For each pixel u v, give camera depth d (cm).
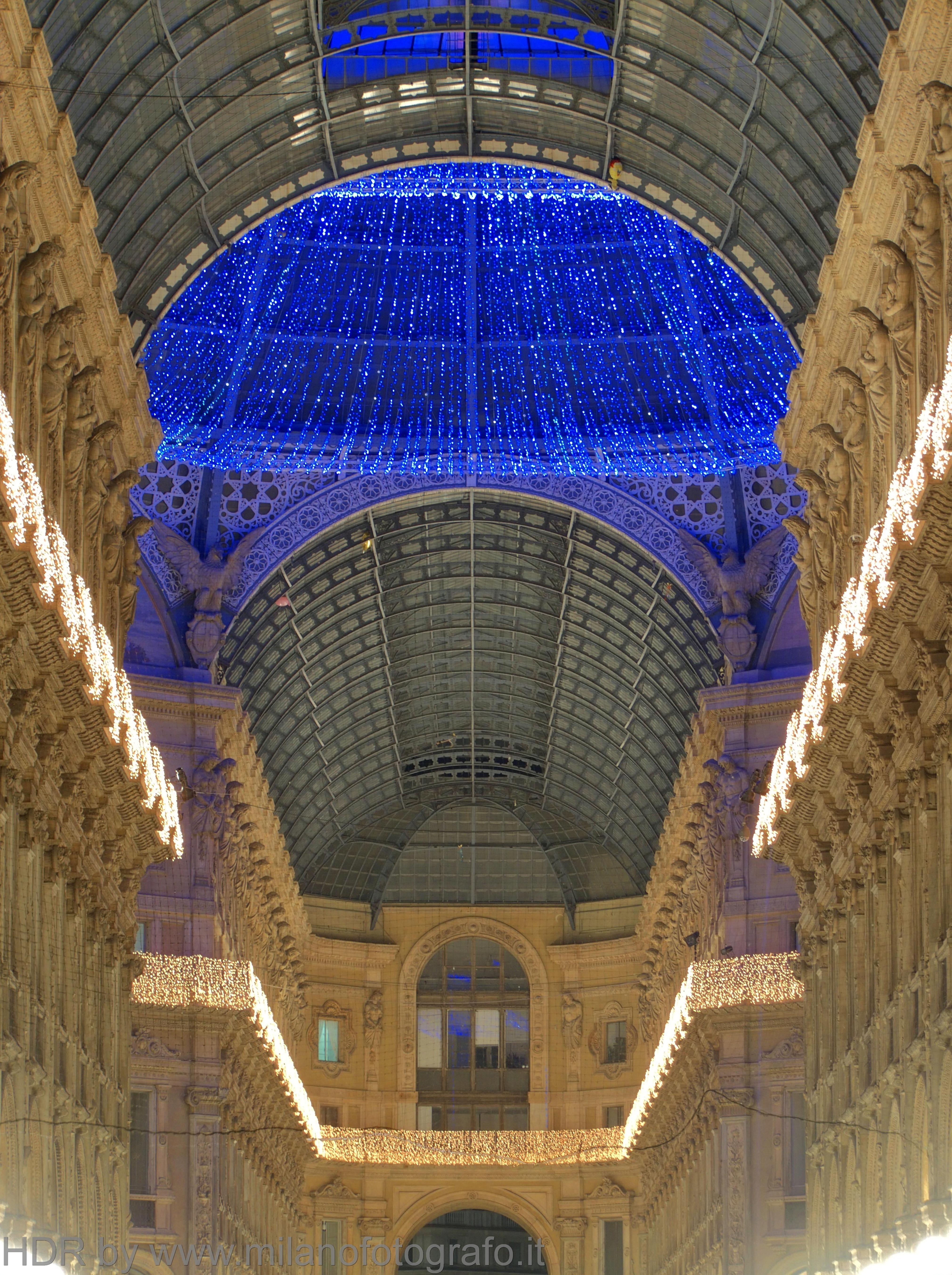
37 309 2733
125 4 3144
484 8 3669
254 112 3734
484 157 4100
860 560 3194
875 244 2784
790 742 3684
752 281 3962
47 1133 2853
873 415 3073
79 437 3133
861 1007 3297
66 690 2847
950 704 2598
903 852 2928
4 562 2334
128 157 3491
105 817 3494
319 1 3566
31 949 2823
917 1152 2764
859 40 3059
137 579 4112
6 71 2548
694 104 3681
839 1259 3409
